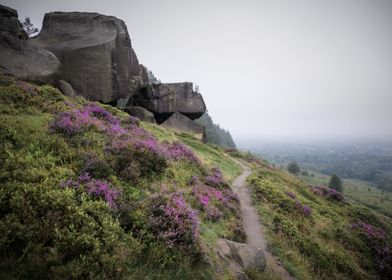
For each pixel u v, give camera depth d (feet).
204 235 33.83
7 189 21.21
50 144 33.76
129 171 36.14
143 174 40.11
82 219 21.98
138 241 24.44
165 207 29.32
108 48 107.04
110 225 22.97
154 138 63.46
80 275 17.71
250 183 83.41
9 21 82.79
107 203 25.53
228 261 30.55
